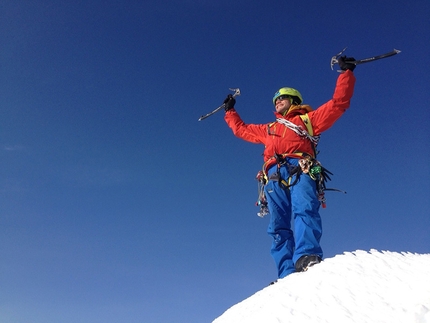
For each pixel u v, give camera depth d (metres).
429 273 2.95
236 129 6.16
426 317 2.43
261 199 5.54
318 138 5.44
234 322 3.38
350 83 5.14
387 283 2.96
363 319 2.62
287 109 5.77
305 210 4.73
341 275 3.26
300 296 3.16
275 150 5.39
